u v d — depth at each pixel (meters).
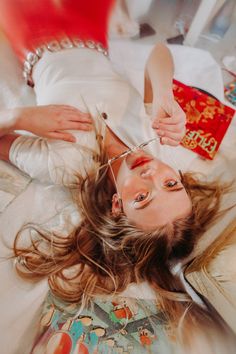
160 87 0.80
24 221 0.69
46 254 0.67
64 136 0.71
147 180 0.70
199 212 0.69
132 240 0.68
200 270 0.66
